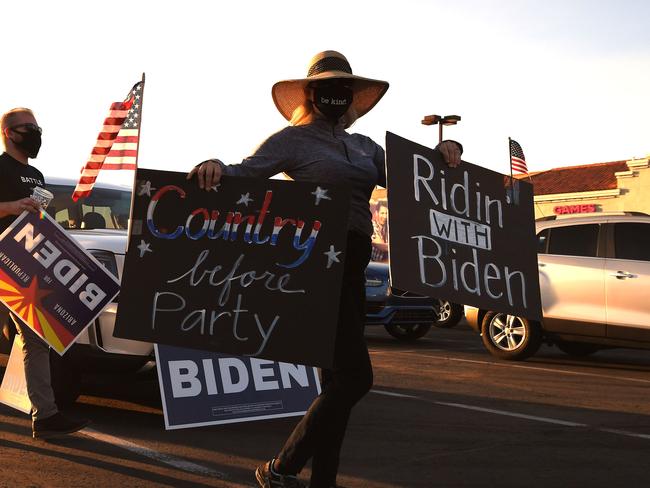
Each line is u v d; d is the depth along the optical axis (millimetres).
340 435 3359
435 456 4797
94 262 4660
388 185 3348
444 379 7984
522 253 3666
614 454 4922
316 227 3242
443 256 3436
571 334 9633
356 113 3660
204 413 5316
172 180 3268
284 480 3387
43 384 4883
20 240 4691
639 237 9445
